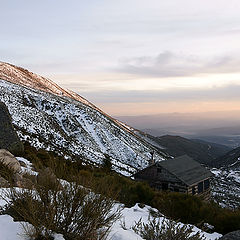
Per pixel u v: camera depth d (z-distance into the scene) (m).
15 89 107.44
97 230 3.83
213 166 150.25
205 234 8.08
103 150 89.19
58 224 3.52
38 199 3.63
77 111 108.19
